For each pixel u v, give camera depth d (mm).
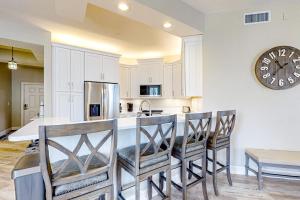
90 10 3340
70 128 1335
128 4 2611
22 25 3967
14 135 1512
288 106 3373
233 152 3648
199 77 3938
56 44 4512
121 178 2312
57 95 4539
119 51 6074
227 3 3381
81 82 4957
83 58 5008
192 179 3311
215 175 2828
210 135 2898
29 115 8648
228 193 2861
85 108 4961
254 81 3549
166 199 2090
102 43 5230
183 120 2814
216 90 3762
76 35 4598
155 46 5520
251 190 2953
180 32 3762
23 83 8570
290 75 3328
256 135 3541
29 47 4398
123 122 2387
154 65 6562
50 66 4418
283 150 3363
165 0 2939
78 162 1433
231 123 3117
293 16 3363
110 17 3609
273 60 3408
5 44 4156
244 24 3600
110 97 5430
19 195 1398
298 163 2830
